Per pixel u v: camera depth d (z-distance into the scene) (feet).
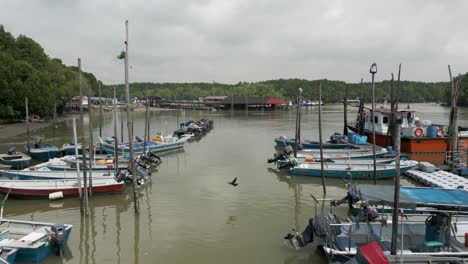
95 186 79.05
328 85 605.73
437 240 47.42
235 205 75.66
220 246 56.24
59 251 51.65
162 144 143.84
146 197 81.35
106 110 429.38
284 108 469.16
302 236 54.29
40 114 251.39
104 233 61.41
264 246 56.13
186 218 68.13
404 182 93.09
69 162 104.47
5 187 77.05
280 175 101.76
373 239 51.03
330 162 104.58
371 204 48.85
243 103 449.48
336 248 48.16
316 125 256.93
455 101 108.68
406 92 588.91
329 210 71.56
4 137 178.50
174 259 52.26
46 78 245.86
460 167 98.99
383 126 139.03
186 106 494.59
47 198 77.87
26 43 288.71
